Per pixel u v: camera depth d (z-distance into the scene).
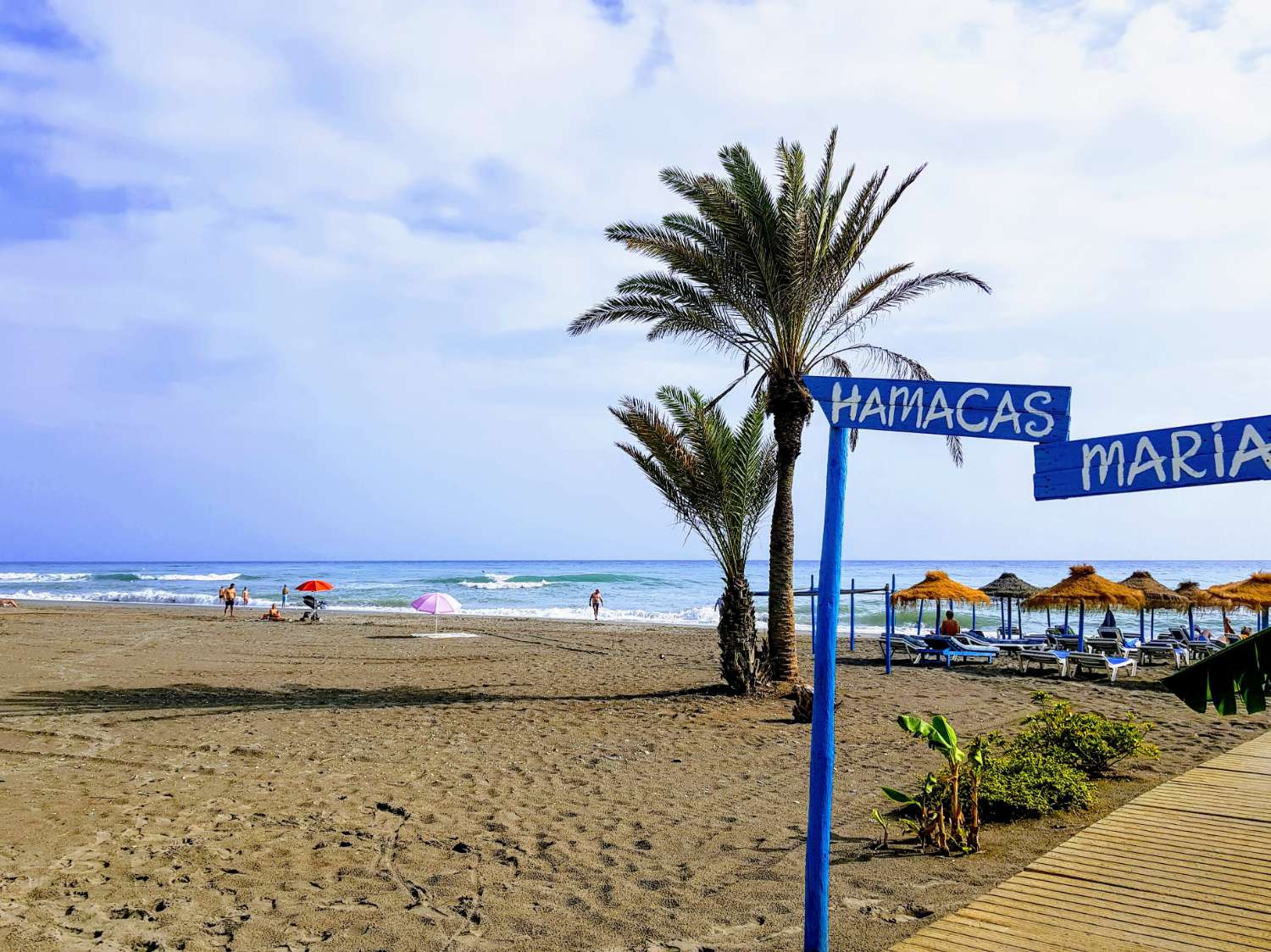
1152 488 2.77
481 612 43.66
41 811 7.27
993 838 6.52
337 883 5.73
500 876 5.91
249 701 13.96
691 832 7.00
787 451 15.07
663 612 45.19
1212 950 3.94
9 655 20.27
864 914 5.03
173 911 5.18
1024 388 3.12
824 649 3.54
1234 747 10.01
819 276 14.48
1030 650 19.08
